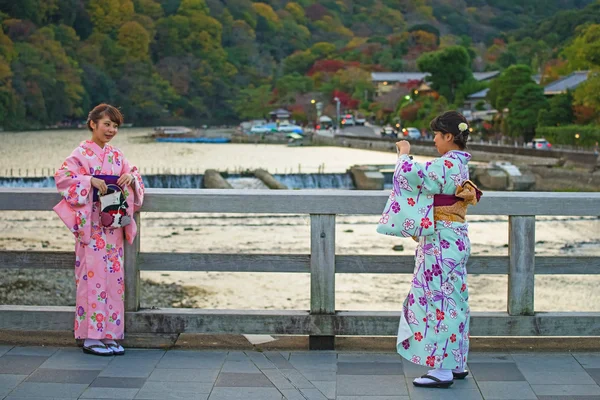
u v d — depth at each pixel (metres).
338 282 13.89
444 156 3.67
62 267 4.24
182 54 127.62
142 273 14.16
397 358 4.14
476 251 18.36
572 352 4.28
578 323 4.22
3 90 87.12
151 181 35.16
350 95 110.38
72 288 12.54
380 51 130.62
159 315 4.26
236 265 4.25
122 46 119.31
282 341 4.50
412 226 3.60
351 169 39.06
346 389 3.66
